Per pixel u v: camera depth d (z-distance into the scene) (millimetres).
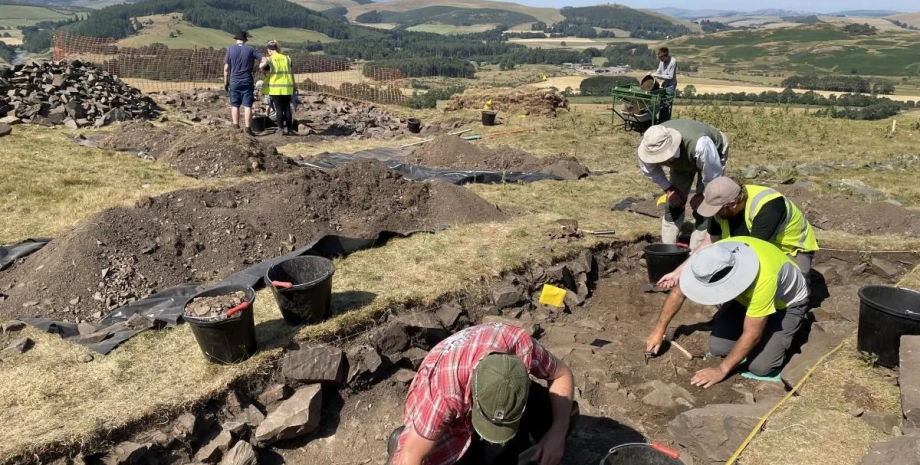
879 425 3740
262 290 5480
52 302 5062
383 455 4223
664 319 4977
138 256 5641
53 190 7652
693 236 5969
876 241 6684
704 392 4598
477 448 3037
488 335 2734
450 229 6910
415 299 5301
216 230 6207
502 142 12703
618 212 7867
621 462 3266
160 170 8773
